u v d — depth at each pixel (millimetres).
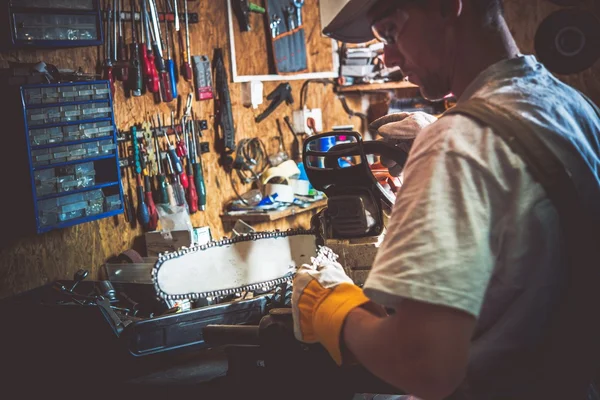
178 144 3652
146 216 3441
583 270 878
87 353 2484
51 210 2822
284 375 1437
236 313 2521
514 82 921
